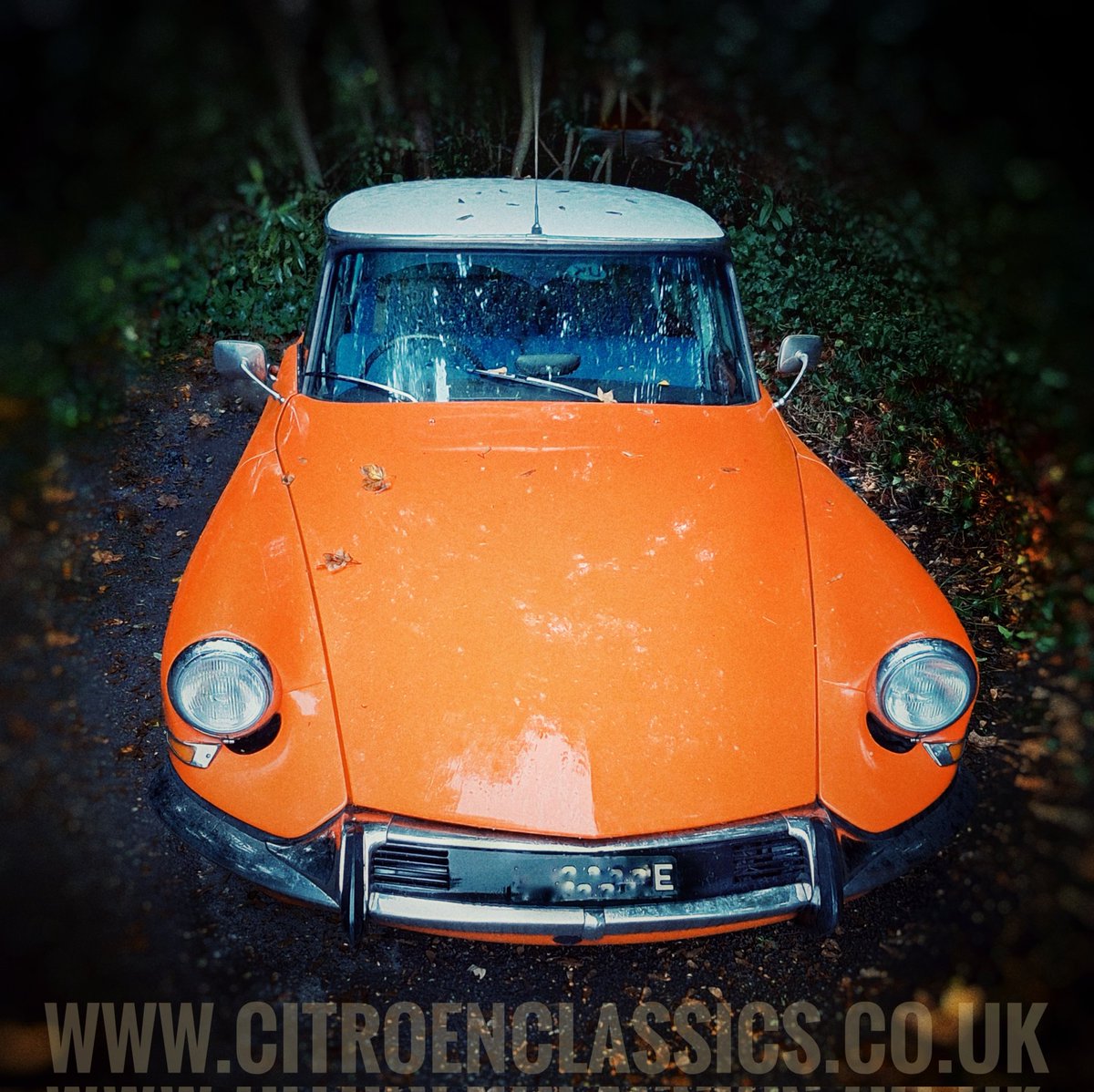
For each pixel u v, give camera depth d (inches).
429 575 102.9
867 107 169.2
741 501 116.0
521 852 88.0
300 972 103.0
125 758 126.5
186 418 207.8
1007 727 137.2
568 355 131.8
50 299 169.2
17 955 99.7
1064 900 111.8
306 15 160.6
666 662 96.4
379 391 129.8
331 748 91.8
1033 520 167.0
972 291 185.5
